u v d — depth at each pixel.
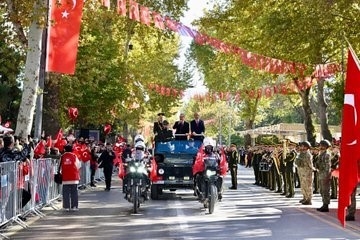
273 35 25.95
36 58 20.91
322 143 18.67
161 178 22.56
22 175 15.33
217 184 20.38
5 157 14.94
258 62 26.12
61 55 19.48
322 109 34.28
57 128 29.53
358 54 25.59
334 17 23.08
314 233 13.72
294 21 24.61
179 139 24.02
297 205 20.66
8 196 13.98
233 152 29.56
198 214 17.67
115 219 16.39
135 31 37.88
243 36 34.53
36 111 22.83
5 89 34.81
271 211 18.59
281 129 45.34
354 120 7.03
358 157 6.99
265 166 30.56
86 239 12.80
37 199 17.55
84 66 33.12
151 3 36.12
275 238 12.95
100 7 27.02
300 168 21.05
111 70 36.69
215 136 107.94
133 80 42.56
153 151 23.91
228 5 37.97
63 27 19.56
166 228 14.55
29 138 19.36
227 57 42.62
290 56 26.02
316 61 25.72
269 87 37.56
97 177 35.31
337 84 29.97
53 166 20.39
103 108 37.81
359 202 22.08
